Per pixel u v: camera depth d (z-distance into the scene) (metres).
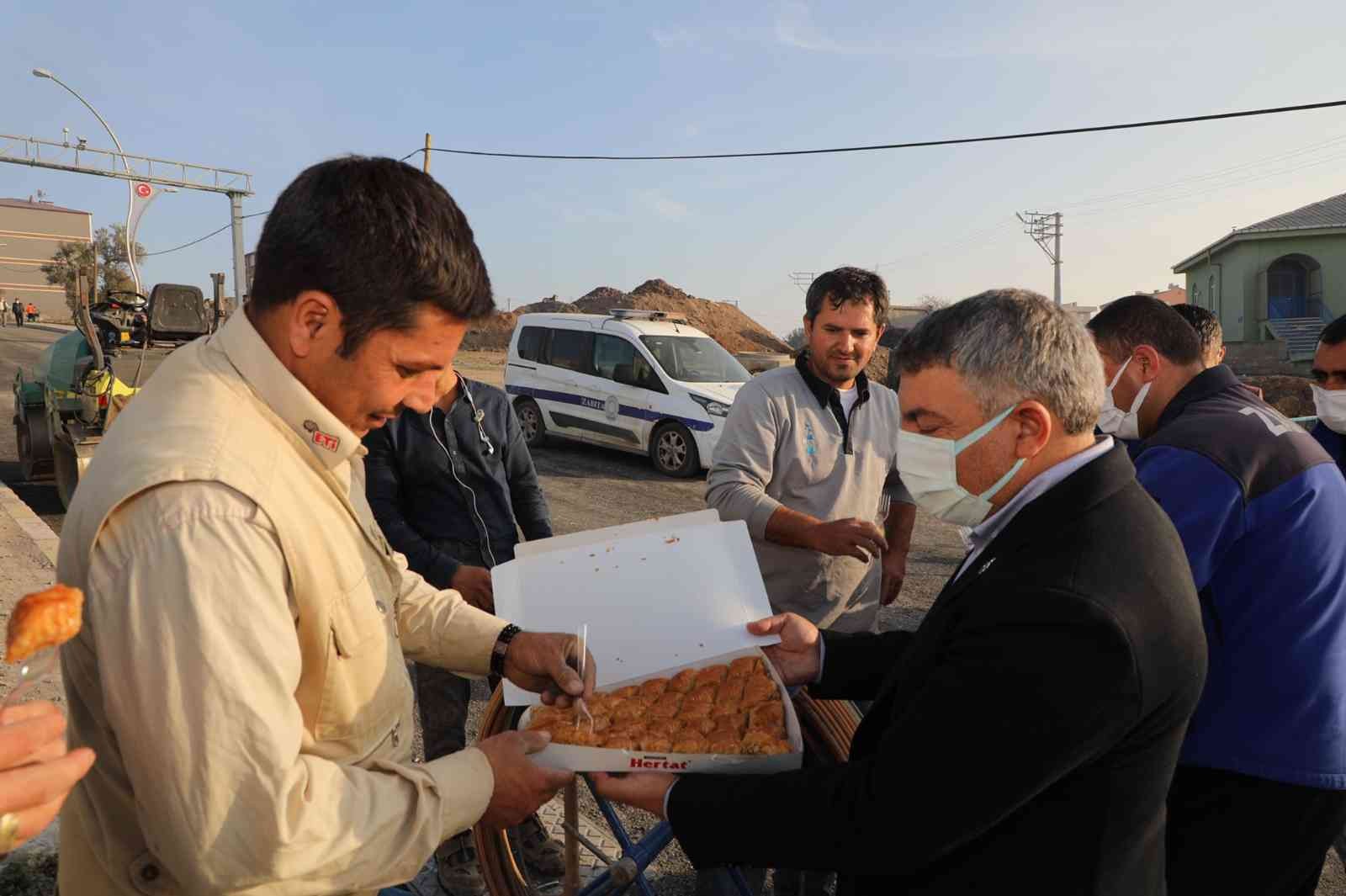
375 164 1.22
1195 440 1.97
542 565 2.01
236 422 1.19
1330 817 1.97
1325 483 1.97
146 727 1.06
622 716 1.70
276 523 1.16
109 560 1.08
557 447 12.70
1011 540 1.36
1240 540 1.93
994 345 1.37
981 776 1.23
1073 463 1.40
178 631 1.06
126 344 7.68
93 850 1.23
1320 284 27.89
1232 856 1.99
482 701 4.34
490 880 1.98
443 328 1.24
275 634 1.12
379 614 1.35
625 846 1.91
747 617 1.95
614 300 47.84
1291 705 1.92
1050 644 1.21
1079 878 1.27
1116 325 2.31
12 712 0.88
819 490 2.94
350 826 1.17
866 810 1.32
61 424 7.79
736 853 1.45
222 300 8.00
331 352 1.21
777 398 2.90
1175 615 1.27
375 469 2.83
